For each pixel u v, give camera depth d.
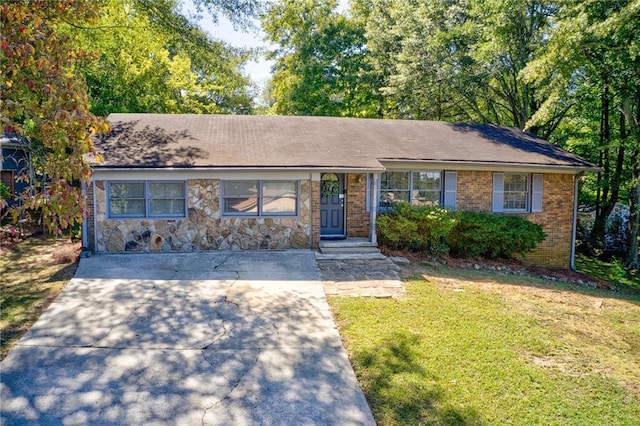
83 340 5.72
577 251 17.20
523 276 10.59
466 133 14.51
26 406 4.30
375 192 11.24
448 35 18.06
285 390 4.68
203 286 8.02
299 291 7.85
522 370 5.21
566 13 12.34
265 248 10.92
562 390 4.86
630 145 14.12
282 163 10.48
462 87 18.14
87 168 3.73
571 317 7.23
